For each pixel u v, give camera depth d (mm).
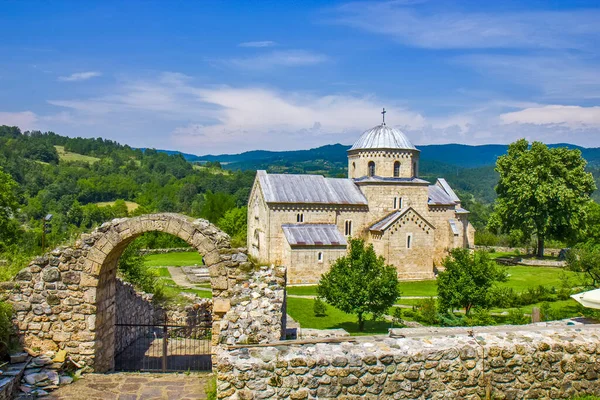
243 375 10766
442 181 80375
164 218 15789
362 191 68750
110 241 15742
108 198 176750
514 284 54688
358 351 11203
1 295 15719
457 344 11578
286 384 10836
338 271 34250
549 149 74125
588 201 73938
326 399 10922
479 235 101750
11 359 14992
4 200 49562
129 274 28688
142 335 23031
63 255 15828
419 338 11914
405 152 69875
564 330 12703
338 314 39938
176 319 25891
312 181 68125
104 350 16844
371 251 34062
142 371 16359
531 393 11617
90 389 14523
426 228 65812
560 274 61875
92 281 15766
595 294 14984
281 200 63312
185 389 14648
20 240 54219
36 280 15836
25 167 174000
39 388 14250
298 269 59188
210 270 15633
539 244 75938
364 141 70750
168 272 61125
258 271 15844
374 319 34031
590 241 54281
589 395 11828
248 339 14758
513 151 77938
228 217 99750
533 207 72188
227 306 15586
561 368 11758
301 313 40375
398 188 68625
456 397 11344
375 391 11055
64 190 158500
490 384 11453
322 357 10961
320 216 65250
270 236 62969
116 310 18609
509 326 14336
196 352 20109
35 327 15750
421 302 44031
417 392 11195
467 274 34938
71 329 15773
